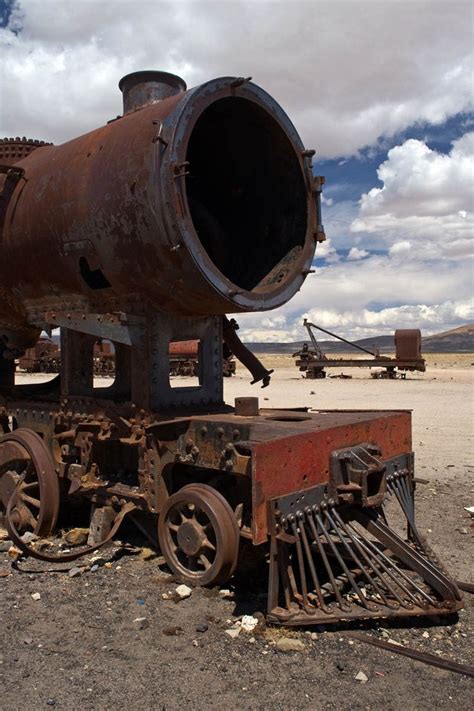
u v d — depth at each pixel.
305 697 3.05
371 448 4.46
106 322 4.78
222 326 5.50
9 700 3.00
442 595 3.93
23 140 6.27
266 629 3.72
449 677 3.24
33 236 5.35
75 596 4.23
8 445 5.58
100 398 5.60
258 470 3.71
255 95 4.82
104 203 4.68
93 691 3.09
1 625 3.80
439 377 31.72
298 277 5.11
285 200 5.36
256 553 4.82
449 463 9.09
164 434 4.61
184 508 4.41
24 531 5.50
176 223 4.20
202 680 3.20
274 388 23.52
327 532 4.09
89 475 5.14
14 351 6.52
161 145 4.31
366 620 3.90
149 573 4.63
